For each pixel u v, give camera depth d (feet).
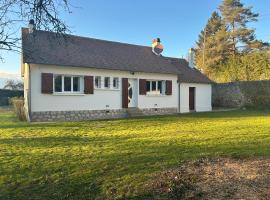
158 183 23.08
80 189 23.47
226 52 179.52
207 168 25.50
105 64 74.33
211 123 59.31
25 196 22.72
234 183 21.67
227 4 182.50
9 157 31.58
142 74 81.76
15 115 79.25
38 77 64.39
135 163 28.43
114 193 22.59
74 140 40.70
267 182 21.48
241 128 50.75
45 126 55.42
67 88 69.05
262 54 124.88
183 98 92.32
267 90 101.91
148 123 60.08
